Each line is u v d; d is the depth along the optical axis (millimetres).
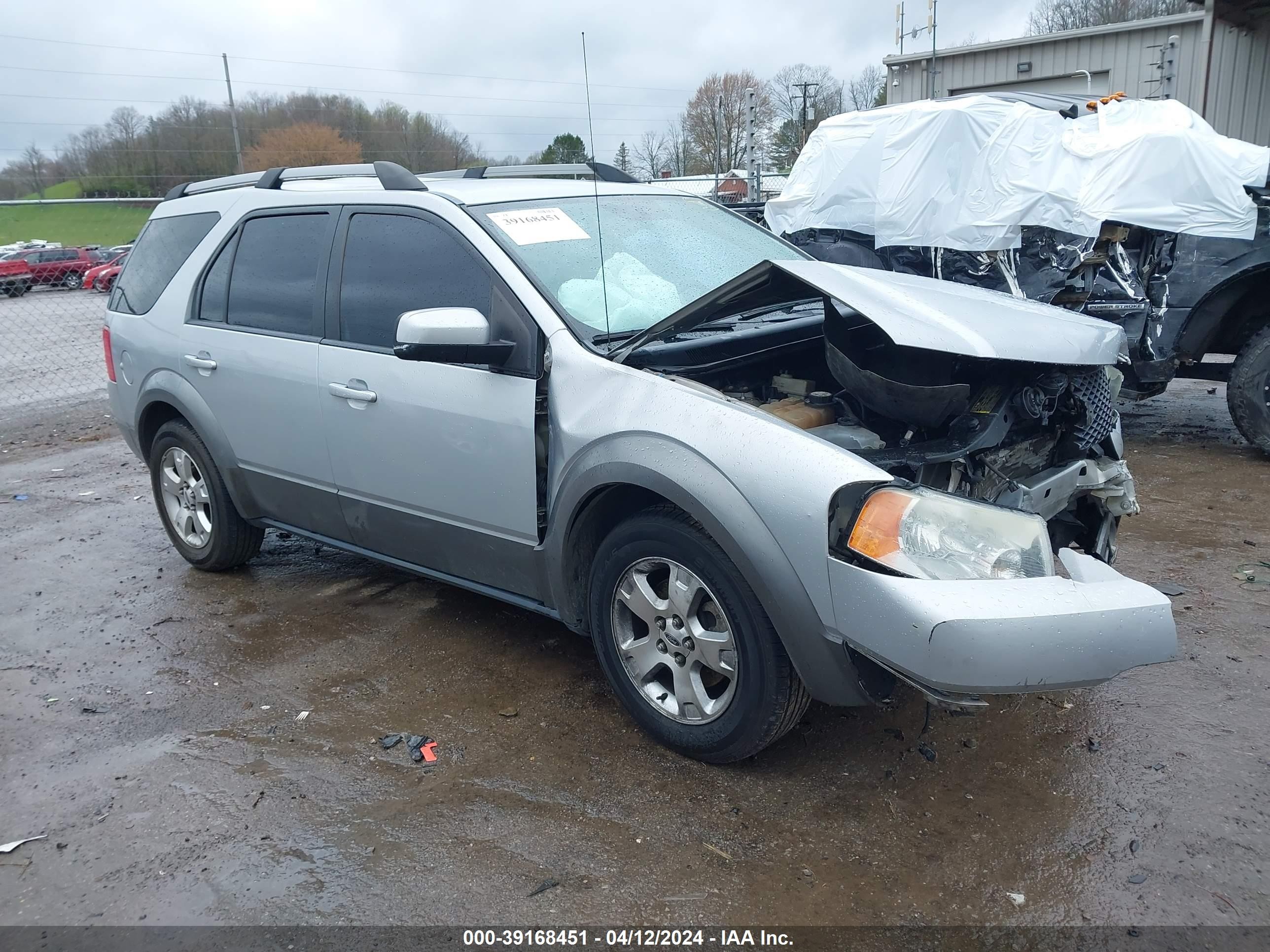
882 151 7469
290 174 4410
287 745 3246
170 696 3621
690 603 2900
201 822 2836
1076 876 2492
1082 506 3641
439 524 3586
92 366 12781
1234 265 5828
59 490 6656
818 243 7996
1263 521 4969
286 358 3963
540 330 3189
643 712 3121
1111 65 15758
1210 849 2564
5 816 2908
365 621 4227
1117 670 2459
